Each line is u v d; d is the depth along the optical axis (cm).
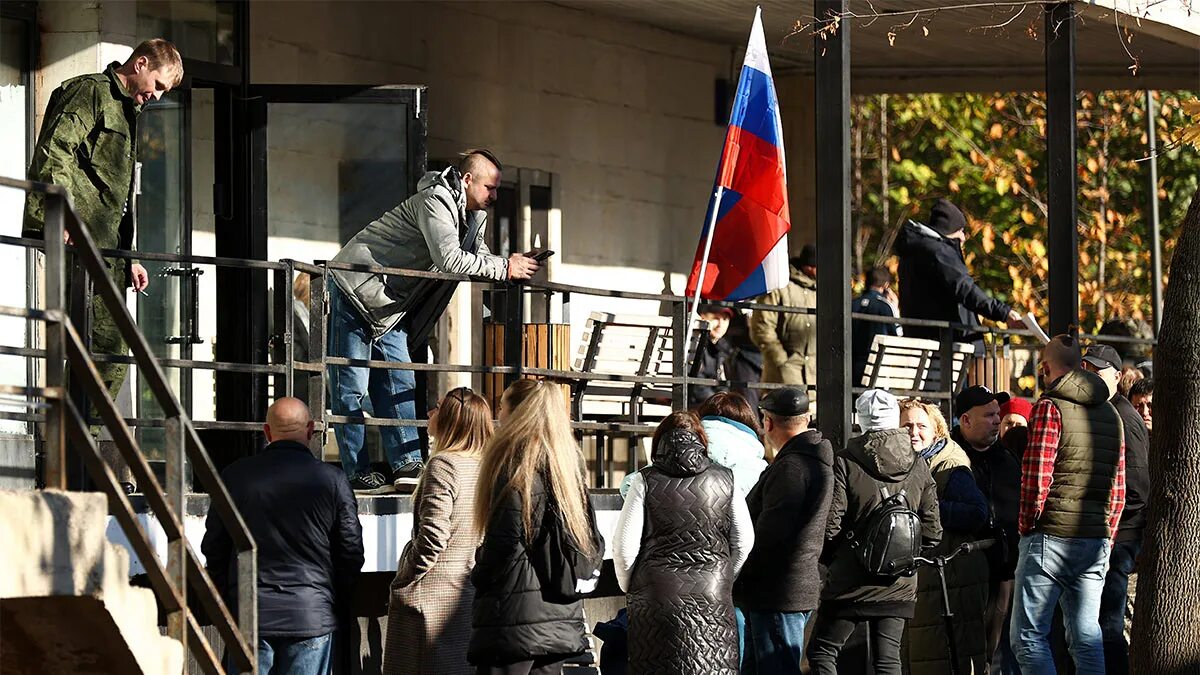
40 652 969
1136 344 2114
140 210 1578
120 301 877
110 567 925
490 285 1421
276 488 1133
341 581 1170
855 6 1778
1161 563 1260
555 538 1085
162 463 1449
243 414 1641
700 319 1694
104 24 1508
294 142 1723
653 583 1134
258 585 1126
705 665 1125
